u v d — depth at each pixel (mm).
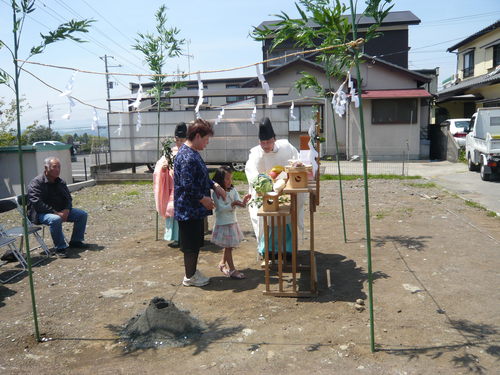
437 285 4504
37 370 3143
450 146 18547
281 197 4508
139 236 7090
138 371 3090
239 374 2992
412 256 5500
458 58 26156
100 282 4941
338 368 3014
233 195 4832
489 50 21703
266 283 4379
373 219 7719
